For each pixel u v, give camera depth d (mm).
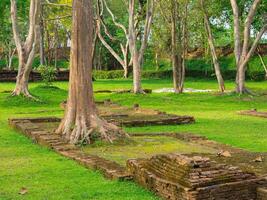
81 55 13453
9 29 49406
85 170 10047
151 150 12211
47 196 8125
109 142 12875
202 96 28719
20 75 25938
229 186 7402
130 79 47438
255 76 48562
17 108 23906
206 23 30719
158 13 38031
